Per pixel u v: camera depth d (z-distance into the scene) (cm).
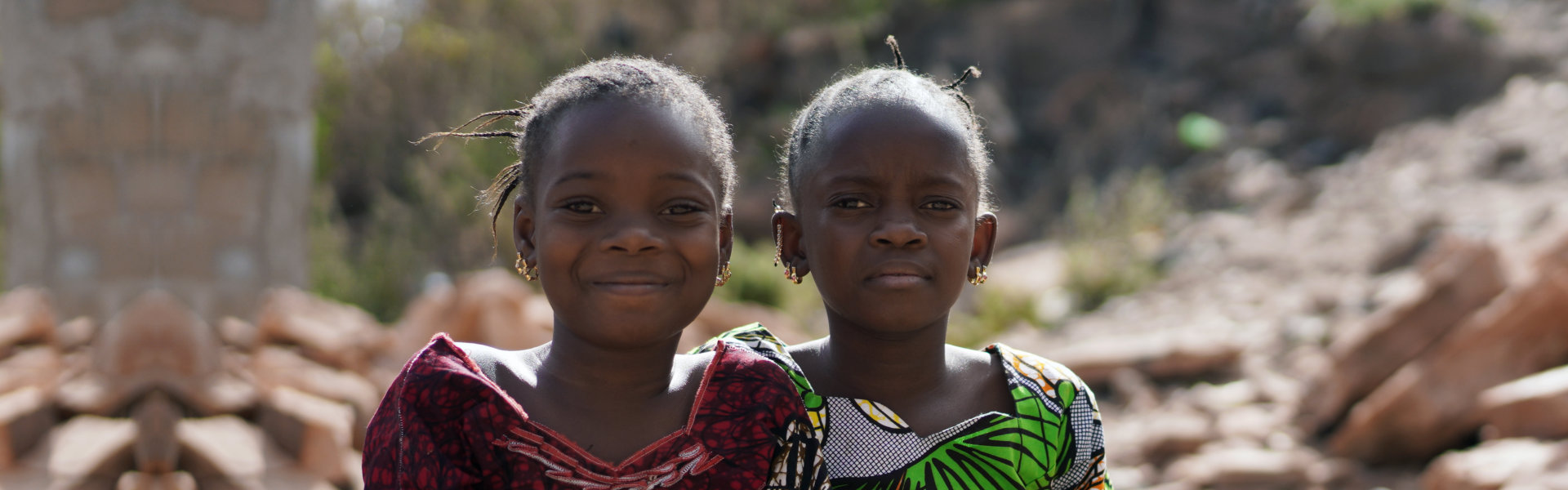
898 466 188
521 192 169
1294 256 1234
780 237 198
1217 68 2242
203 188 511
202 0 515
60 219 514
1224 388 801
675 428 165
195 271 501
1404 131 1852
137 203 492
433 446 152
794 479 169
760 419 166
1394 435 628
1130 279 1338
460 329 639
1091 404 203
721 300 1197
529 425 156
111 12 492
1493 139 1461
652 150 156
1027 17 2330
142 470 350
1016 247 1961
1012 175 2183
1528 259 674
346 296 1300
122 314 409
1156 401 807
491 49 1873
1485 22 2000
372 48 1861
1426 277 684
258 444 391
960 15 2381
